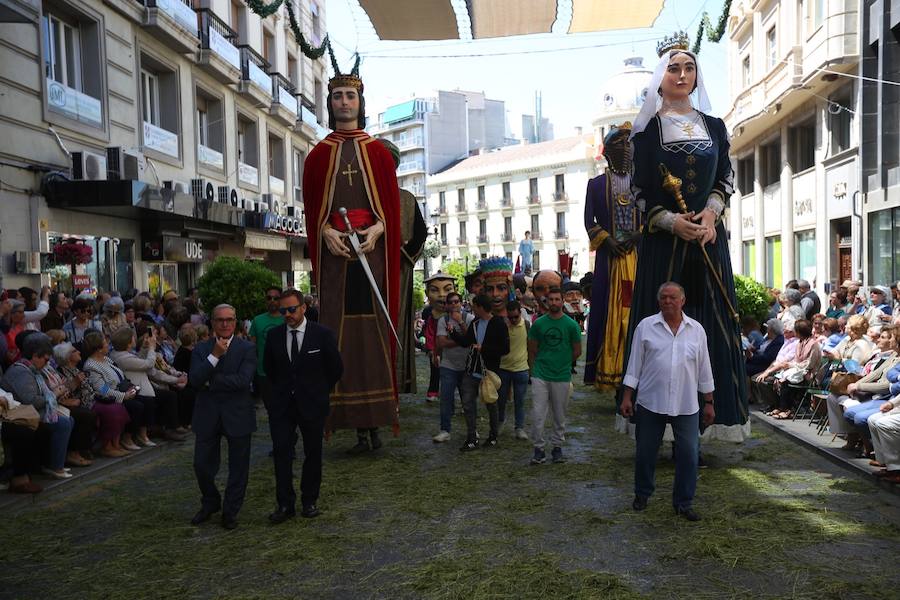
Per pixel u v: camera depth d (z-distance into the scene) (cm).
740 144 2834
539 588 429
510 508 582
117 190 1201
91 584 451
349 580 448
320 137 2967
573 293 1161
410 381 938
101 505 612
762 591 418
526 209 6334
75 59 1336
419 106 7612
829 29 1762
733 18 2723
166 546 513
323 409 568
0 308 801
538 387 723
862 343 805
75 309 902
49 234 1208
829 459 707
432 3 700
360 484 666
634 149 703
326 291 798
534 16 721
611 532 520
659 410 550
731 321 694
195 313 1204
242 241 2028
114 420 758
